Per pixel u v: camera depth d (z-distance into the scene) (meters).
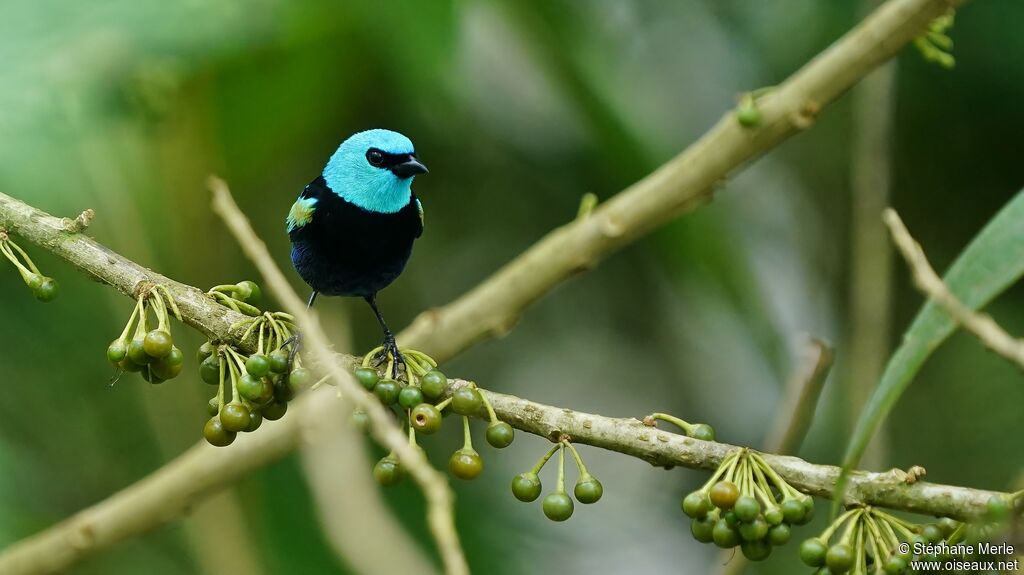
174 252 11.09
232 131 10.99
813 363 8.49
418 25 9.77
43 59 7.39
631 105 12.05
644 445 5.87
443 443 14.12
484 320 10.09
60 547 8.91
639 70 13.75
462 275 14.91
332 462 7.07
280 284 5.79
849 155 14.95
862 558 5.59
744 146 9.21
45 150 7.43
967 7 13.23
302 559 10.27
